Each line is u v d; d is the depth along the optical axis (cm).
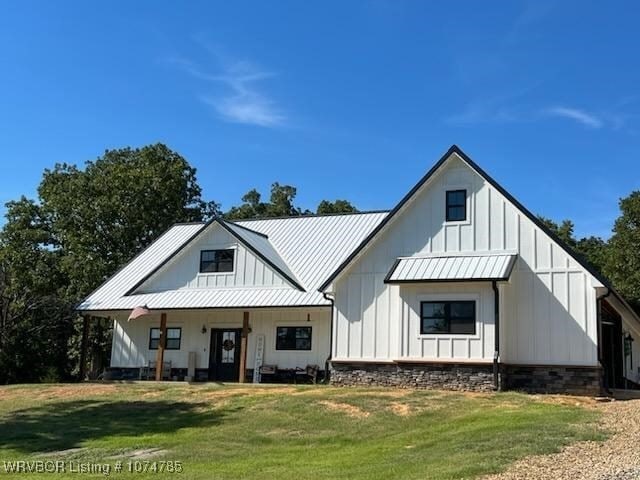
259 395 2197
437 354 2231
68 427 1894
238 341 2972
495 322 2167
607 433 1334
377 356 2367
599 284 2153
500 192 2320
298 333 2842
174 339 3088
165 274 3144
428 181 2400
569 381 2145
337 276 2455
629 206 4206
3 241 4656
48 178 4881
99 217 4641
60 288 4516
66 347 3941
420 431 1571
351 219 3322
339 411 1858
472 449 1249
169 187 4884
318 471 1204
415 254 2391
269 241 3300
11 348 3538
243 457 1423
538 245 2253
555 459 1120
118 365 3200
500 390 2133
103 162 5044
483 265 2231
